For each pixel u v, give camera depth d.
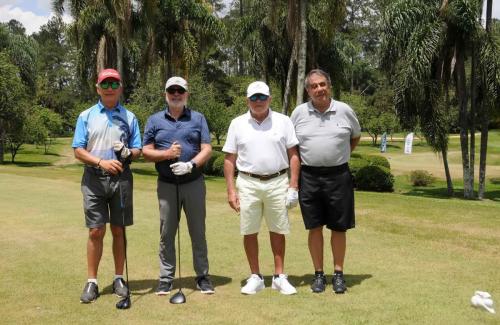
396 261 5.57
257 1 21.34
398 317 3.93
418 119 17.80
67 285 4.79
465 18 16.06
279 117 4.55
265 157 4.47
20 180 14.54
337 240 4.64
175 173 4.28
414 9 16.73
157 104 24.95
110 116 4.41
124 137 4.44
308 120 4.57
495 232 7.04
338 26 19.00
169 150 4.34
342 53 22.67
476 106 19.09
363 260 5.62
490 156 34.56
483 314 3.99
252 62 22.50
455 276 5.00
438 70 17.36
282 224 4.57
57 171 19.38
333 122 4.53
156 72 25.83
